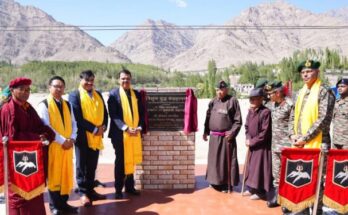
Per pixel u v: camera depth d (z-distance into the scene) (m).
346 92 7.07
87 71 6.24
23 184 4.91
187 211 6.05
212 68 101.50
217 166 7.07
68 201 6.50
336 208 4.78
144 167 7.18
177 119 7.12
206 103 36.94
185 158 7.20
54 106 5.67
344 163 4.71
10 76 140.38
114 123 6.58
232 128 7.02
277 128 6.14
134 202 6.46
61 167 5.70
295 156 4.71
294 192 4.75
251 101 6.73
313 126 5.04
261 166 6.64
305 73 5.22
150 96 7.04
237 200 6.61
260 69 144.38
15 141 4.85
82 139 6.18
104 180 7.77
